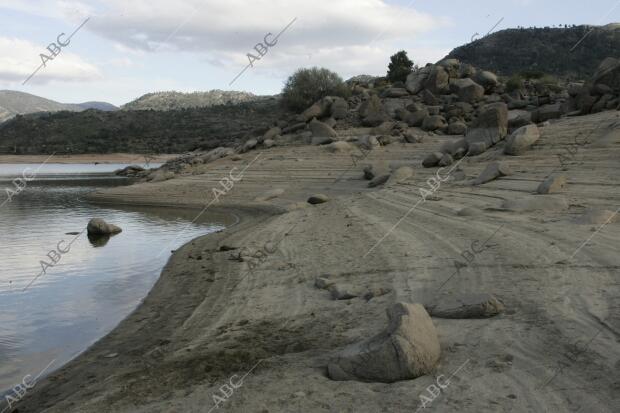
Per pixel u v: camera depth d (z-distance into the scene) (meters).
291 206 25.19
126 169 70.00
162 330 9.57
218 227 23.72
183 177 41.91
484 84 53.72
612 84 33.72
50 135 139.50
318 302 9.80
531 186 19.00
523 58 126.38
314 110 51.12
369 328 7.91
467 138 29.14
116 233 22.75
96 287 13.48
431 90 54.47
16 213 31.03
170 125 140.00
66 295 12.85
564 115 35.06
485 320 7.48
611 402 5.08
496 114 28.52
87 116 156.25
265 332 8.46
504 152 25.62
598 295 7.95
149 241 20.48
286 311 9.53
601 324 6.87
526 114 38.66
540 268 9.70
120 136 134.38
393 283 10.23
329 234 16.61
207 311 10.35
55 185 53.72
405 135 39.84
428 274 10.50
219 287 12.05
